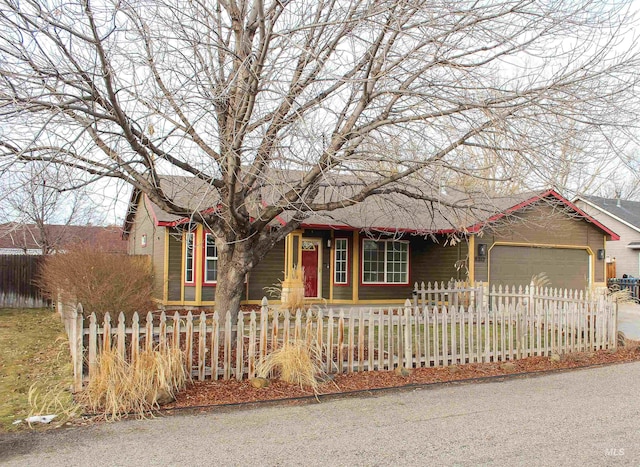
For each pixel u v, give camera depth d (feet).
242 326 26.14
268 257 59.41
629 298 75.87
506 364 31.32
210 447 17.80
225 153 23.32
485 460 16.78
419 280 65.36
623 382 28.04
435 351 30.89
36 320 52.49
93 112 21.33
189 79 23.45
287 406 22.68
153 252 62.39
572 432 19.57
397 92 24.30
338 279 63.16
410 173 26.08
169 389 22.85
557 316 36.24
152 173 23.53
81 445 17.94
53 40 20.35
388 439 18.70
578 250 67.05
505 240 61.11
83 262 33.42
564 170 23.91
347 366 28.60
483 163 26.81
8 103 19.85
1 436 18.84
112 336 25.08
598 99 23.53
